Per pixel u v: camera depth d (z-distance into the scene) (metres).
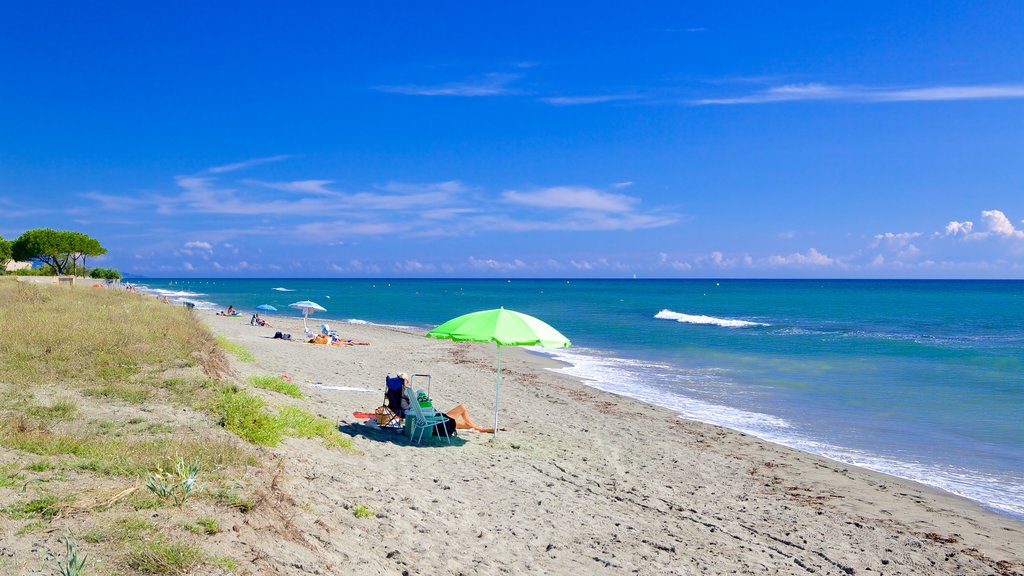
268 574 4.50
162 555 4.33
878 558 8.38
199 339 16.27
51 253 80.44
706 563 7.45
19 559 4.12
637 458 12.52
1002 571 8.22
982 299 99.69
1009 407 18.58
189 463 6.41
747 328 47.25
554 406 17.84
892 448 14.22
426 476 9.17
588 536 7.74
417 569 5.68
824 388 21.72
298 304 33.06
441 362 26.56
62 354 12.30
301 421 10.17
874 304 85.50
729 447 14.06
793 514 9.93
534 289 178.50
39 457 6.32
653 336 40.50
